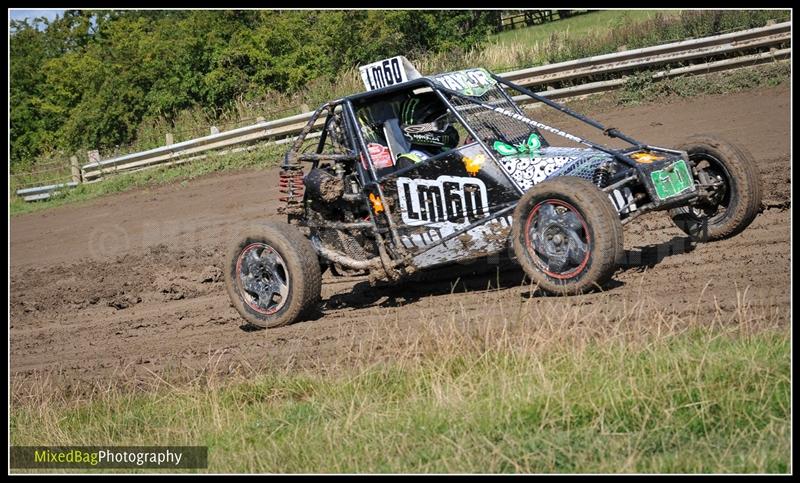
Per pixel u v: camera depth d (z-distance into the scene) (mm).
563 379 6113
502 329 7250
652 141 16422
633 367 6191
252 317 9312
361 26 28922
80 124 31578
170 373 8453
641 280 8156
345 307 9703
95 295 13047
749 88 18578
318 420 6586
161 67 30719
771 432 5406
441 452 5734
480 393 6293
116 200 22203
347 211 9125
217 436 6754
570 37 26641
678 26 23172
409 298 9398
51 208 23469
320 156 9070
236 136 23344
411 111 9047
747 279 7996
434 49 27984
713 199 8922
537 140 8836
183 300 11977
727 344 6406
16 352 10688
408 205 8711
